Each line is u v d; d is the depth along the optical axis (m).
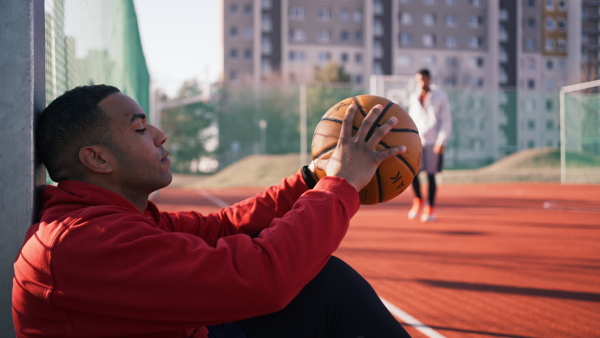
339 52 50.34
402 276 3.19
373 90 12.52
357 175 1.05
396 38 50.62
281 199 1.27
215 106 29.50
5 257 1.11
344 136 1.09
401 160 1.14
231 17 48.78
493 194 11.16
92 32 2.68
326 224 0.95
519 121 21.50
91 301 0.85
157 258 0.85
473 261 3.66
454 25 51.97
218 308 0.87
